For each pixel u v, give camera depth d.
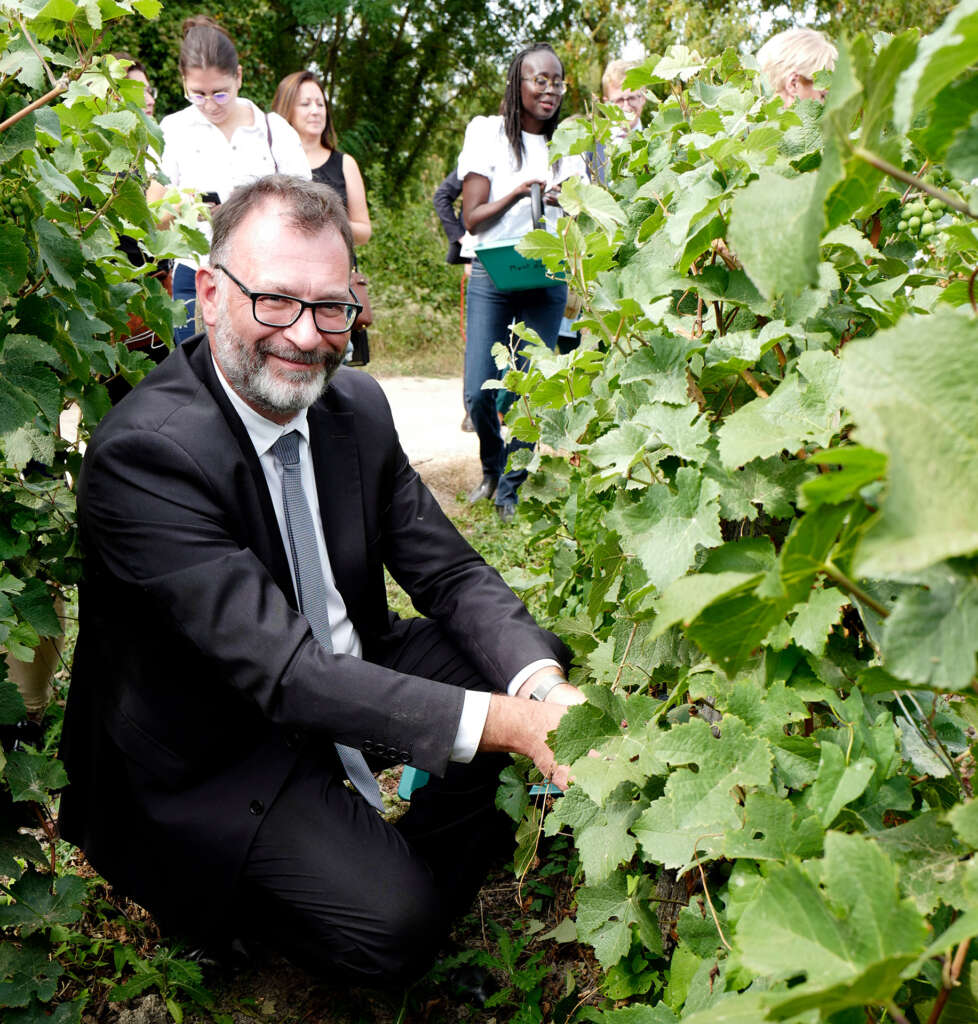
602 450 1.43
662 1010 1.30
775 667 1.27
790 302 1.36
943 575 0.65
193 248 2.51
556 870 2.45
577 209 1.72
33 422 1.82
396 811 2.80
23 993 1.78
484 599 2.31
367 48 19.23
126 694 2.04
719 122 1.58
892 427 0.59
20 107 1.71
